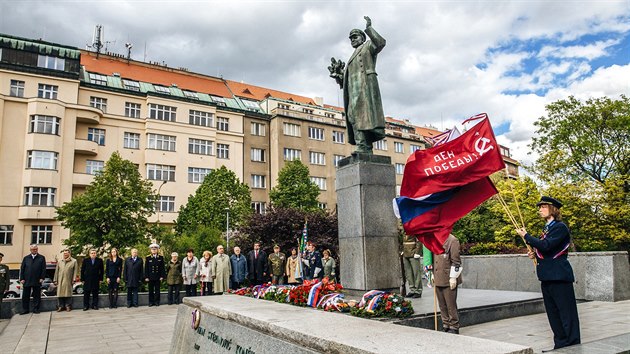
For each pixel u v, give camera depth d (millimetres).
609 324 6969
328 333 2742
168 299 15719
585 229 24797
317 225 27422
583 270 10484
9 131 35375
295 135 49750
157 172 41938
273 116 49438
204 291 15023
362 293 8180
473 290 11031
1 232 34156
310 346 2715
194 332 4863
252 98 55156
